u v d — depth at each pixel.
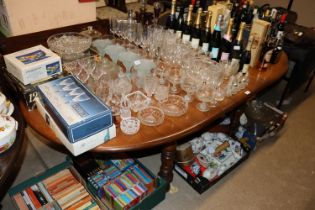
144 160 2.11
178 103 1.44
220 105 1.47
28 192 1.61
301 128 2.59
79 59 1.61
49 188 1.64
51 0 1.97
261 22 1.74
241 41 1.75
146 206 1.65
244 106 2.02
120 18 2.10
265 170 2.10
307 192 1.96
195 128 1.30
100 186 1.64
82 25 2.13
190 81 1.59
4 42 1.81
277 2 4.66
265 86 1.71
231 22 1.71
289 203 1.87
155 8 2.33
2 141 0.98
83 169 1.75
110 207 1.62
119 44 1.82
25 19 1.92
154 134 1.23
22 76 1.26
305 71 2.65
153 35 1.88
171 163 1.64
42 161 2.04
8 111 1.17
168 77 1.62
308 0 4.51
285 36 2.47
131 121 1.27
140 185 1.66
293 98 3.03
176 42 1.81
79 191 1.64
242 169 2.09
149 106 1.39
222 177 1.99
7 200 1.74
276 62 1.96
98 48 1.78
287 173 2.10
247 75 1.70
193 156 1.94
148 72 1.54
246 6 2.27
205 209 1.78
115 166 1.79
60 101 1.12
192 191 1.89
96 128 1.08
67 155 1.91
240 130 2.24
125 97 1.40
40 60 1.33
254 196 1.89
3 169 0.96
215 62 1.69
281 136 2.46
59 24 2.11
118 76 1.51
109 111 1.09
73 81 1.26
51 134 1.20
